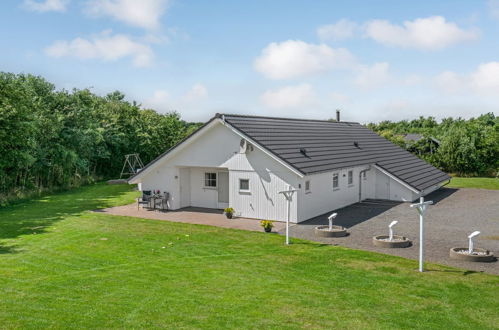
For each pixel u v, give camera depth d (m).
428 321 9.08
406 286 11.28
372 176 26.97
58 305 9.61
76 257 13.77
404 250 15.02
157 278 11.70
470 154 41.25
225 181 22.69
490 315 9.45
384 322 8.98
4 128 24.94
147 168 22.95
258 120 23.00
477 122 62.03
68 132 33.31
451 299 10.38
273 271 12.49
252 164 20.38
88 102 38.59
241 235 17.11
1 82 25.58
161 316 9.06
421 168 31.72
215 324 8.70
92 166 39.31
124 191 30.67
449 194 29.03
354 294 10.64
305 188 19.97
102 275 11.93
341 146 26.33
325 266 13.03
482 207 23.91
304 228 18.44
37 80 33.75
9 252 14.30
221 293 10.56
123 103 51.91
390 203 25.39
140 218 20.58
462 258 13.76
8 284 11.07
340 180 23.52
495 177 40.53
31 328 8.34
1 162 25.16
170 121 50.31
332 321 8.98
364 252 14.67
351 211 22.72
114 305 9.66
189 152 22.11
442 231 18.03
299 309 9.60
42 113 30.84
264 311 9.45
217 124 21.03
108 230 17.83
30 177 29.16
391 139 50.12
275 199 19.88
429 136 48.69
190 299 10.11
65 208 23.48
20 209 23.12
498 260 13.81
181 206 23.23
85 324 8.59
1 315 8.96
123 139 41.69
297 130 24.84
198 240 16.22
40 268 12.55
